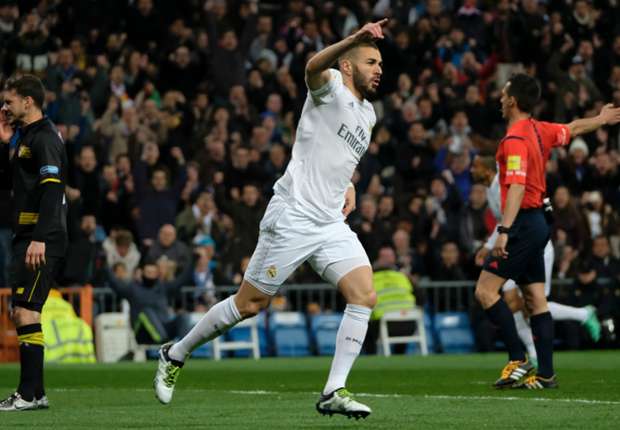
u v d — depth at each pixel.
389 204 43.28
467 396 19.62
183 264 38.28
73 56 46.25
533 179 20.66
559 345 39.91
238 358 38.22
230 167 43.50
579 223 43.81
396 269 40.50
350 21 53.59
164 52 48.47
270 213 15.55
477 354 38.41
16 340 36.66
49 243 17.41
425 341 39.62
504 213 20.31
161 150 43.84
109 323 37.31
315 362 34.19
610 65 53.72
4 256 36.88
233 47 49.41
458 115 47.94
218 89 49.19
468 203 43.72
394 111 48.50
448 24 53.00
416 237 42.97
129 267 39.53
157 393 16.41
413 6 54.94
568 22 53.72
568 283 41.50
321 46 51.31
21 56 44.81
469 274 41.69
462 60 51.88
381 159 47.03
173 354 16.30
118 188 42.03
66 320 35.91
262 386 23.81
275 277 15.52
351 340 15.06
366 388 22.31
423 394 20.36
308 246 15.38
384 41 50.97
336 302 41.00
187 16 51.03
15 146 17.69
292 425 14.82
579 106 51.44
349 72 15.52
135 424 15.06
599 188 47.47
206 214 42.12
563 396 19.36
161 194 41.66
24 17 46.53
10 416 16.36
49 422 15.38
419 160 46.59
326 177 15.38
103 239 41.31
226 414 16.53
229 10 51.00
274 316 39.66
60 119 43.69
